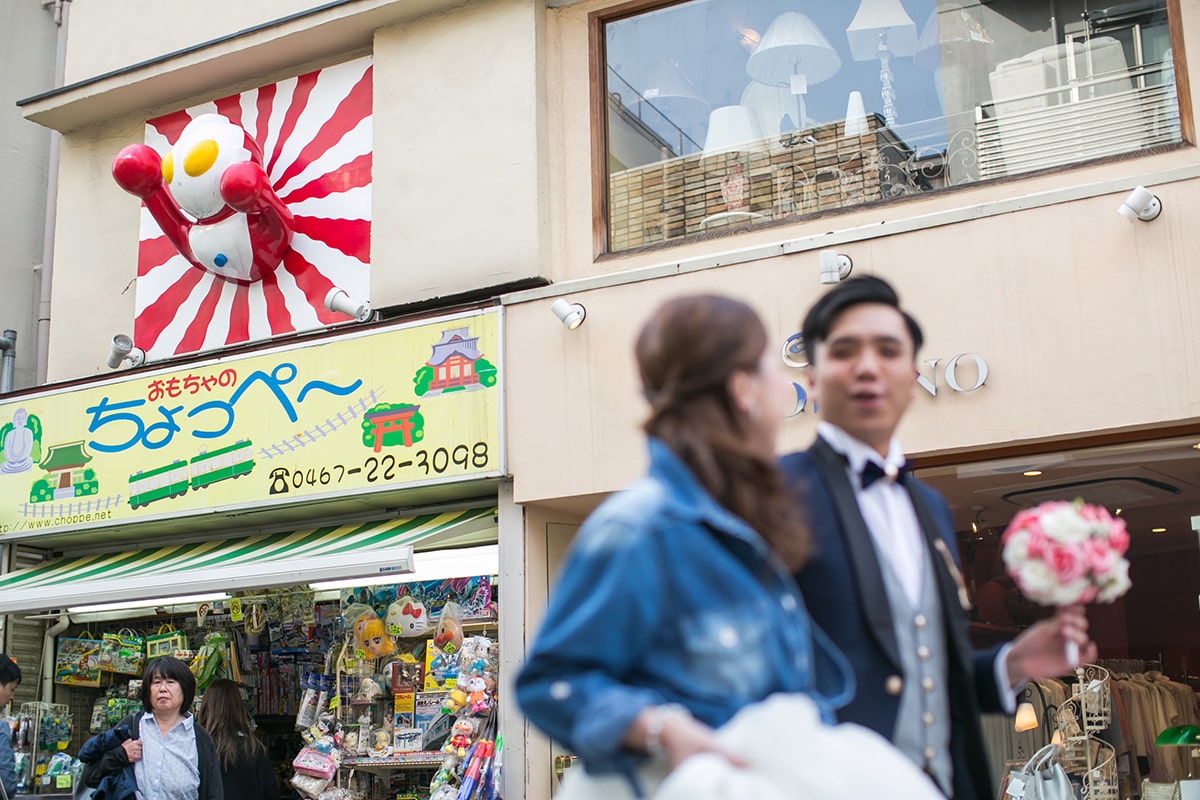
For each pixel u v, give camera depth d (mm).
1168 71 6453
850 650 2395
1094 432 5973
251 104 9188
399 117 8359
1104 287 6016
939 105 7062
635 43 8000
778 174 7410
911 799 1838
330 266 8609
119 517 8719
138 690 9156
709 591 1910
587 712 1828
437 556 8078
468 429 7559
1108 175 6391
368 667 8133
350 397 7988
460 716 7594
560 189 7930
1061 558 2297
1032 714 6988
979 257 6309
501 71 8055
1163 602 8289
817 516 2477
